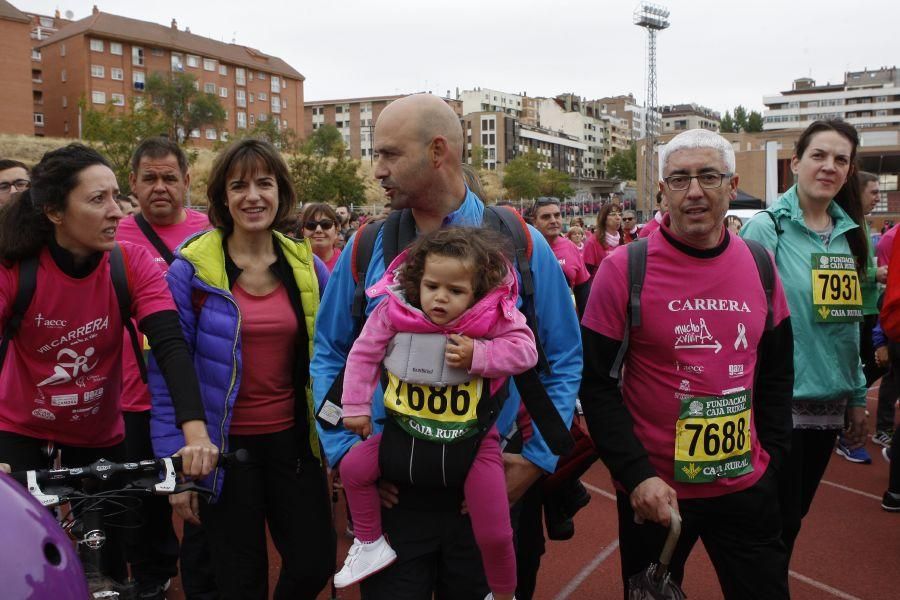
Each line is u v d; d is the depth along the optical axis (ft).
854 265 11.86
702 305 8.58
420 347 7.22
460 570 7.79
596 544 15.69
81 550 6.89
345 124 456.04
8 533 4.64
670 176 8.54
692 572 14.25
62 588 4.70
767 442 9.20
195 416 8.41
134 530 12.50
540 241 8.37
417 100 8.04
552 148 504.84
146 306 9.21
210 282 9.43
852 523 16.55
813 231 11.85
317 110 461.37
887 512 17.16
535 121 548.72
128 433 12.83
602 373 8.92
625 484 8.61
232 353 9.43
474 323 7.09
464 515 7.79
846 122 11.90
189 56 290.35
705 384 8.55
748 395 8.73
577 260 22.39
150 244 13.89
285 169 9.88
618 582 13.93
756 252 9.12
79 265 9.01
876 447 22.54
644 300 8.64
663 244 8.77
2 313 8.75
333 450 8.02
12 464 9.43
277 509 9.91
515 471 8.08
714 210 8.43
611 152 604.49
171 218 14.23
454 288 7.05
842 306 11.55
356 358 7.49
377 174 8.14
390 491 7.69
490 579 7.59
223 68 307.37
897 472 16.88
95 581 6.72
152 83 246.68
